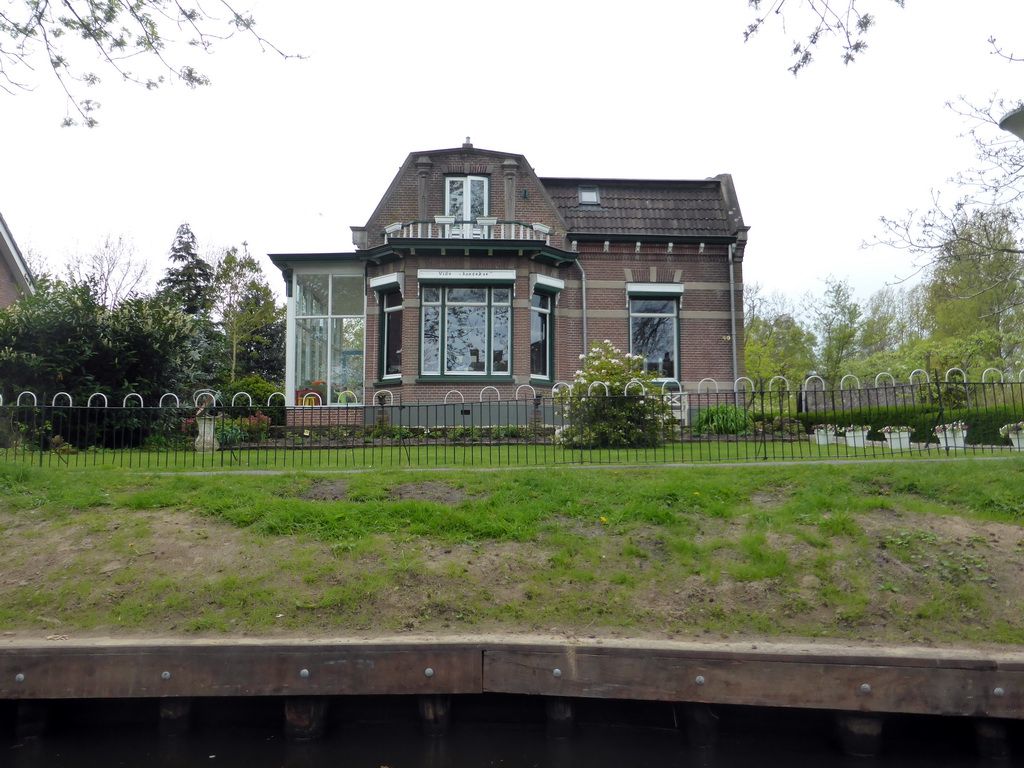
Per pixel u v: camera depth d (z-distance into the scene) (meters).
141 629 5.28
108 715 5.16
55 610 5.46
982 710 4.64
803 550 5.95
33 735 4.99
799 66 7.32
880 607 5.36
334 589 5.59
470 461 9.86
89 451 10.98
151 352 14.09
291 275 18.25
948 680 4.68
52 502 6.97
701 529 6.38
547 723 5.02
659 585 5.66
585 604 5.48
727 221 19.25
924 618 5.26
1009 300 18.16
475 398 16.78
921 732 5.03
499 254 17.03
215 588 5.63
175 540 6.28
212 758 4.80
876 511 6.53
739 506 6.77
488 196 18.34
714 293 18.97
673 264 18.92
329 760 4.77
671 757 4.85
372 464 9.66
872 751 4.80
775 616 5.33
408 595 5.56
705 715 4.93
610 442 11.12
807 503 6.66
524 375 16.92
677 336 18.86
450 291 17.27
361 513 6.61
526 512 6.62
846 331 31.38
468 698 5.20
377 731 5.12
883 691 4.71
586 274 18.64
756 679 4.78
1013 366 21.62
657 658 4.85
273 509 6.69
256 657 4.95
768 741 5.04
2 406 9.46
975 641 5.03
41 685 4.89
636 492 7.01
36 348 13.13
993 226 12.23
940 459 8.49
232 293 31.47
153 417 13.50
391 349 17.73
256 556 6.04
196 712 5.14
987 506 6.64
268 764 4.72
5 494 7.14
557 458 9.97
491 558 5.98
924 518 6.38
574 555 6.03
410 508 6.67
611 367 12.95
